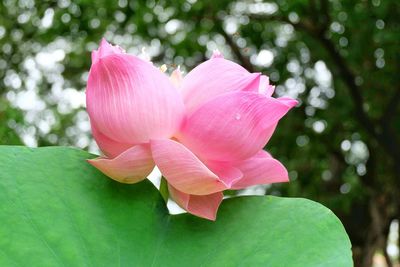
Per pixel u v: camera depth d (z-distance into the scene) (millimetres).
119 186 633
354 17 2855
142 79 584
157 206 634
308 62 3613
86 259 592
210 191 595
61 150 636
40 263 578
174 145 577
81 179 625
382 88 3477
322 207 637
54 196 609
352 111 3275
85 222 607
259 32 3209
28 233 587
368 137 3506
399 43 2932
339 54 2965
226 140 595
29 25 2941
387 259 3441
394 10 2838
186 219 633
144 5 2801
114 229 613
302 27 3039
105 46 608
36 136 2365
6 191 600
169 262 608
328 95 3545
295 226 625
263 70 3529
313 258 604
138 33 3131
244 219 633
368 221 3357
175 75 656
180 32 3393
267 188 3227
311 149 3553
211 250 617
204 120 593
